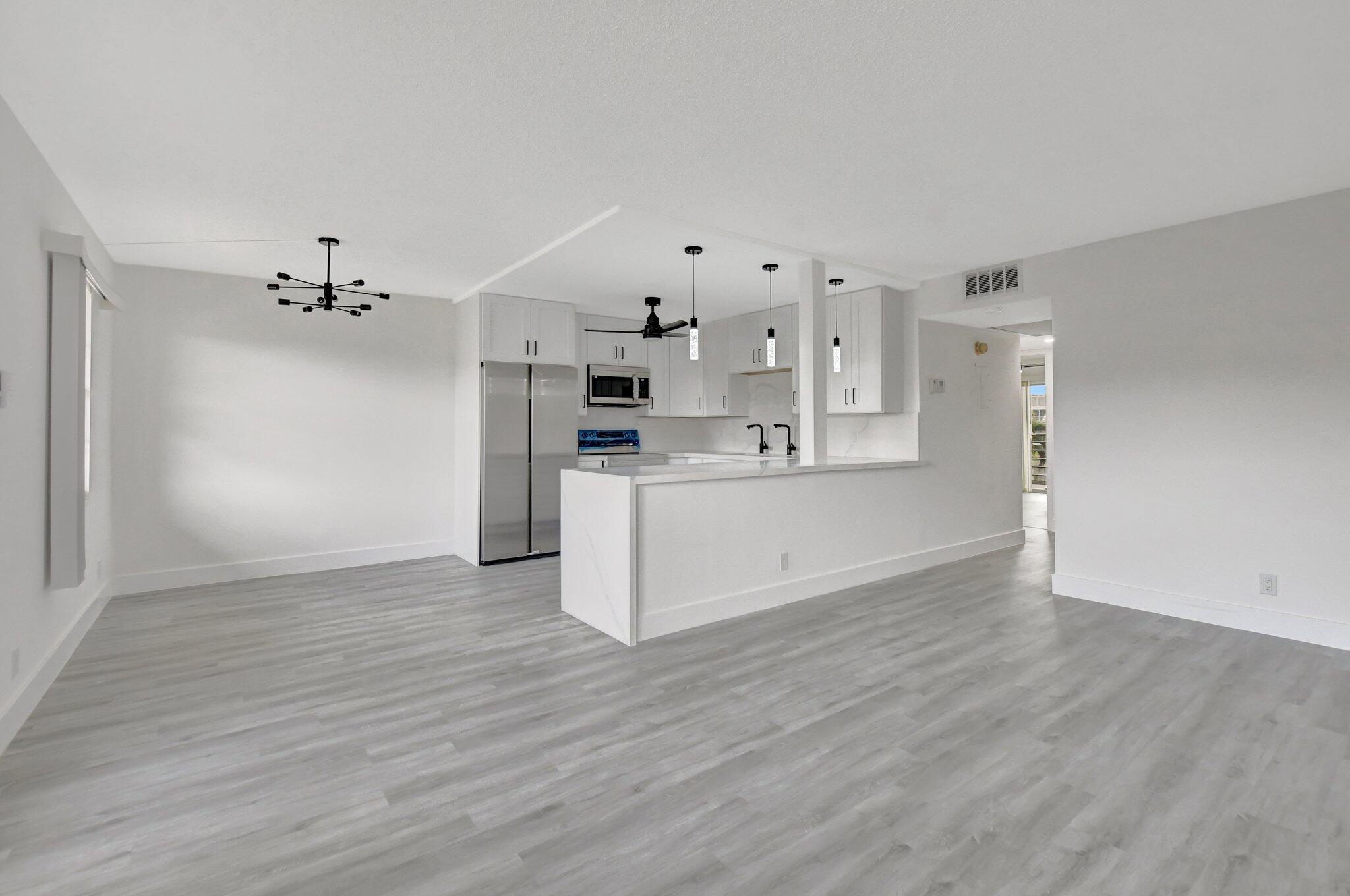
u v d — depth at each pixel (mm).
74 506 2943
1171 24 1964
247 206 3500
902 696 2848
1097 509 4305
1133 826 1930
